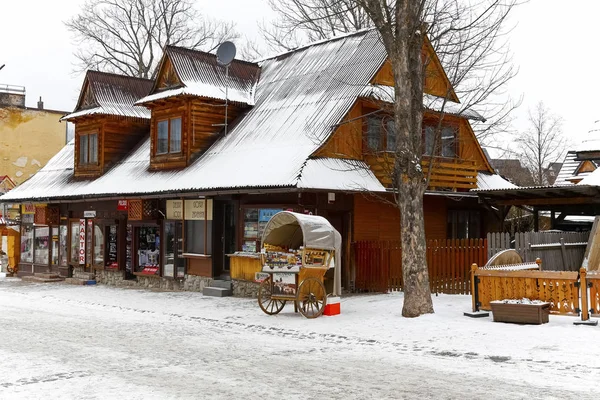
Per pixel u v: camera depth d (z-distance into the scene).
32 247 30.81
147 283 24.61
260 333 13.51
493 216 25.89
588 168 36.78
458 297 17.30
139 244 25.42
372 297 18.44
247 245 20.45
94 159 28.36
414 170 14.71
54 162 33.69
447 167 22.50
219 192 19.81
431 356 10.77
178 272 23.08
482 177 25.38
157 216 23.89
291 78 24.67
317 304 15.38
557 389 8.40
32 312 17.47
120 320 15.77
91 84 28.34
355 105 20.61
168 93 23.81
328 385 8.78
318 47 25.58
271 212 19.80
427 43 20.16
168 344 12.18
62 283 27.41
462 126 24.23
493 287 14.10
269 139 21.36
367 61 22.03
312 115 20.95
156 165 24.77
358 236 20.44
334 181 18.75
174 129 24.22
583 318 12.78
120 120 28.16
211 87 24.28
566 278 13.05
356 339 12.51
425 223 23.08
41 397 8.29
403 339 12.31
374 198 20.70
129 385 8.85
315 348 11.69
